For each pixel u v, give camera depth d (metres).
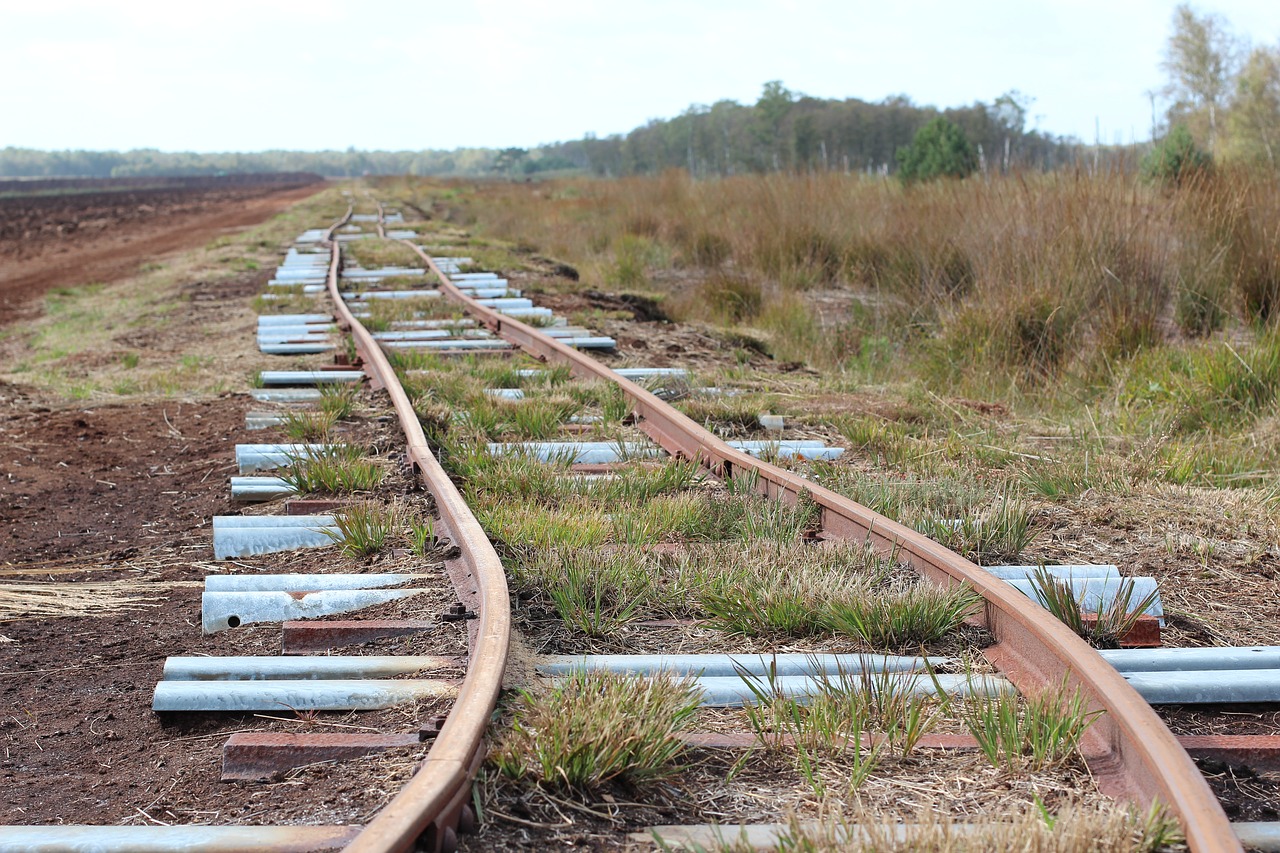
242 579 4.17
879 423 6.96
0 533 5.30
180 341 11.18
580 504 5.09
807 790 2.76
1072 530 5.04
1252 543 4.89
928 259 11.52
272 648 3.79
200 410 7.68
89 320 13.82
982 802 2.68
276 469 5.84
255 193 68.25
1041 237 10.14
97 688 3.61
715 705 3.23
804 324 11.55
